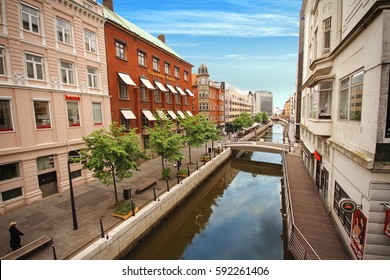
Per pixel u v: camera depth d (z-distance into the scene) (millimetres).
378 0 5426
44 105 13195
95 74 17016
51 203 12430
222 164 27594
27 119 12164
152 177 17328
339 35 9797
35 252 7941
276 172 26641
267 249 11219
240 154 35875
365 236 6238
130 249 10133
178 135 16984
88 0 16000
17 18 11516
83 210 11461
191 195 17219
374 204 6090
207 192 19922
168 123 18156
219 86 56562
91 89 16500
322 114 11312
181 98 32094
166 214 13328
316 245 8055
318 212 10695
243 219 14555
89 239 8789
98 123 17109
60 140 13992
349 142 7883
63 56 14109
